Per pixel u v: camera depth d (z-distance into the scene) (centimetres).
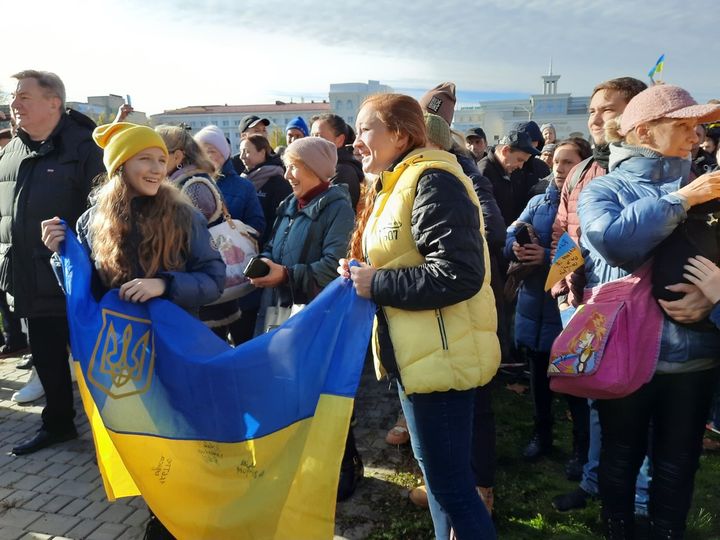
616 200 212
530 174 491
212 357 221
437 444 196
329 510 200
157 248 234
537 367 334
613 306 209
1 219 344
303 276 267
